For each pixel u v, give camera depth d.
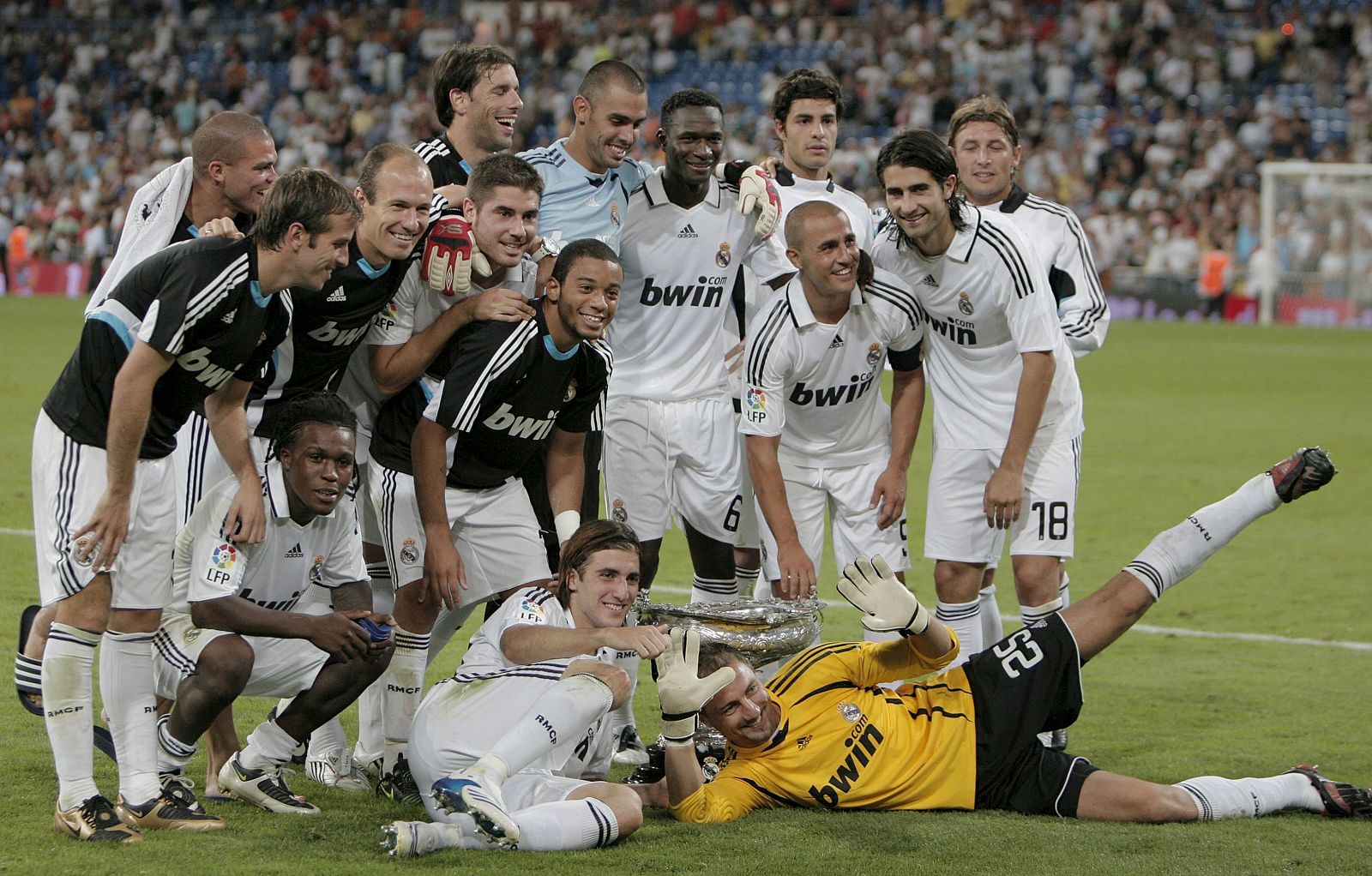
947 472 16.45
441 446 13.85
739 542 18.64
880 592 12.73
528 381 13.98
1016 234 15.48
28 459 33.06
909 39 101.00
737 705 12.62
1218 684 18.05
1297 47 96.88
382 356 14.41
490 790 11.23
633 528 18.17
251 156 14.30
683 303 17.92
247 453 12.66
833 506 16.97
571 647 12.34
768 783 12.91
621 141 16.55
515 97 16.58
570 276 13.66
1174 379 56.41
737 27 104.44
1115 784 12.76
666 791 13.14
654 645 12.23
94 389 11.88
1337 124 93.94
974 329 15.95
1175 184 89.19
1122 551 26.48
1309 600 22.91
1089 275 17.58
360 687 12.95
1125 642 20.34
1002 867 11.43
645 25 104.81
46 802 12.66
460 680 12.61
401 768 13.72
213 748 13.44
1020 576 16.30
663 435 17.92
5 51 109.25
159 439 12.20
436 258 13.78
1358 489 33.50
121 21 111.31
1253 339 73.81
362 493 15.50
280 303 12.30
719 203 17.86
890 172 15.10
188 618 13.24
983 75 97.62
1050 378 15.44
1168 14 98.31
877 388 16.69
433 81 16.94
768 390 15.81
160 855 11.41
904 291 16.02
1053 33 99.31
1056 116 93.44
